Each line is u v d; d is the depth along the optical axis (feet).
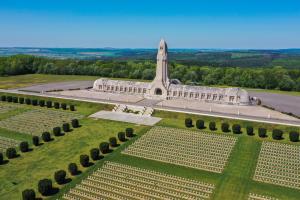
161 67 456.45
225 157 266.77
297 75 650.84
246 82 643.86
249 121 344.08
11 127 344.28
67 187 221.25
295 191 215.10
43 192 209.46
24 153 277.85
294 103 461.37
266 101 476.95
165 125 347.56
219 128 335.47
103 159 264.72
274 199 204.33
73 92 508.94
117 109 407.85
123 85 495.41
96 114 391.86
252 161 258.98
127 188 218.59
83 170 245.24
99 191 214.90
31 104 437.58
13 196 209.15
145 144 295.07
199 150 280.92
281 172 240.32
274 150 279.49
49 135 305.32
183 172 242.58
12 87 565.53
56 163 257.96
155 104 421.59
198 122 335.26
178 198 205.98
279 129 321.93
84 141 304.30
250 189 217.36
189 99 451.12
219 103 433.89
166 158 266.16
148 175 238.27
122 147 288.92
